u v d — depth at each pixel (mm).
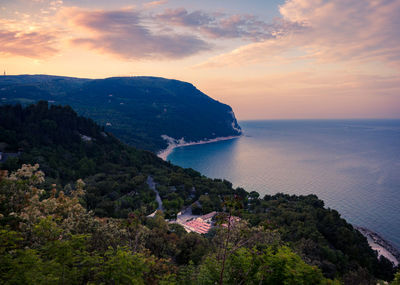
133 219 21141
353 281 40969
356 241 80375
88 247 21516
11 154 112750
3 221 23094
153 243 41344
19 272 13414
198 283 18891
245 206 122312
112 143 171125
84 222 24594
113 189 106750
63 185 100938
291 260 17781
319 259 56844
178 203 105750
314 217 91062
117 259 15812
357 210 160750
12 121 132875
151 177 144500
